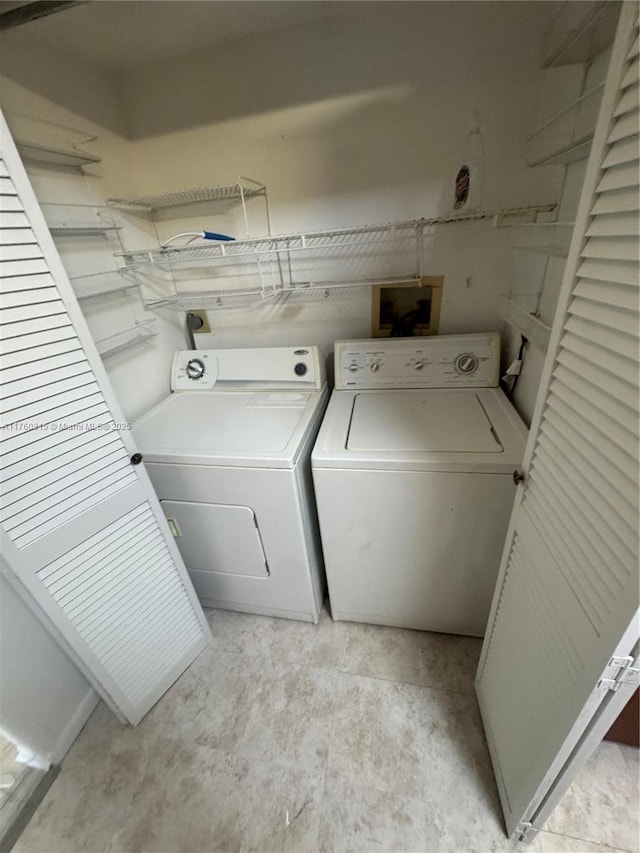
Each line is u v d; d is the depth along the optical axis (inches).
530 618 35.9
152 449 54.8
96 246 58.2
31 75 47.3
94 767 52.3
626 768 46.9
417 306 70.1
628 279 21.0
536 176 53.1
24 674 48.8
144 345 69.3
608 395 23.8
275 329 77.0
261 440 54.9
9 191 30.8
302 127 59.1
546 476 32.3
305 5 48.8
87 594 45.1
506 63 50.8
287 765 50.8
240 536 58.7
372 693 57.6
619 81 21.3
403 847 43.2
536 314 50.1
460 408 58.7
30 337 34.2
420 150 57.6
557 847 41.9
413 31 51.2
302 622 69.2
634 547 21.2
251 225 67.7
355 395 66.1
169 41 53.4
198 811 47.6
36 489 37.8
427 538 53.4
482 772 48.2
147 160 65.6
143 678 55.2
